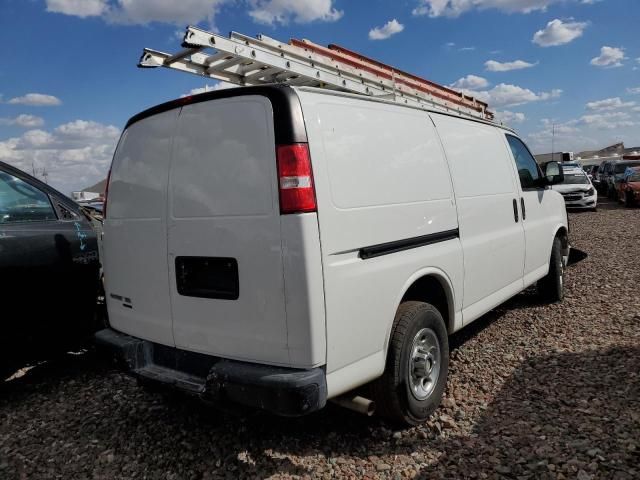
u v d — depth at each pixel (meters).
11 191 4.10
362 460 2.96
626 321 5.03
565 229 6.13
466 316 3.93
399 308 3.23
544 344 4.55
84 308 4.45
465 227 3.88
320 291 2.53
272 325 2.59
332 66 4.26
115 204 3.44
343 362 2.70
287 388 2.46
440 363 3.44
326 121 2.74
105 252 3.59
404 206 3.18
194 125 2.90
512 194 4.77
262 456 3.05
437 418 3.35
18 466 3.12
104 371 4.59
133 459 3.12
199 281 2.90
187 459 3.08
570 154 22.34
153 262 3.14
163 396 3.96
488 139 4.61
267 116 2.60
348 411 3.54
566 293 6.32
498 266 4.42
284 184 2.52
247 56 3.41
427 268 3.36
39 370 4.67
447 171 3.73
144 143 3.20
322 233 2.55
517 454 2.88
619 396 3.44
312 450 3.09
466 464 2.83
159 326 3.16
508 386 3.75
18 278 3.89
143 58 3.28
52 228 4.23
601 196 26.50
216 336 2.83
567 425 3.13
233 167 2.70
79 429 3.54
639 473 2.63
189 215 2.90
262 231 2.59
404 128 3.38
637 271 7.23
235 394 2.62
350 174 2.80
